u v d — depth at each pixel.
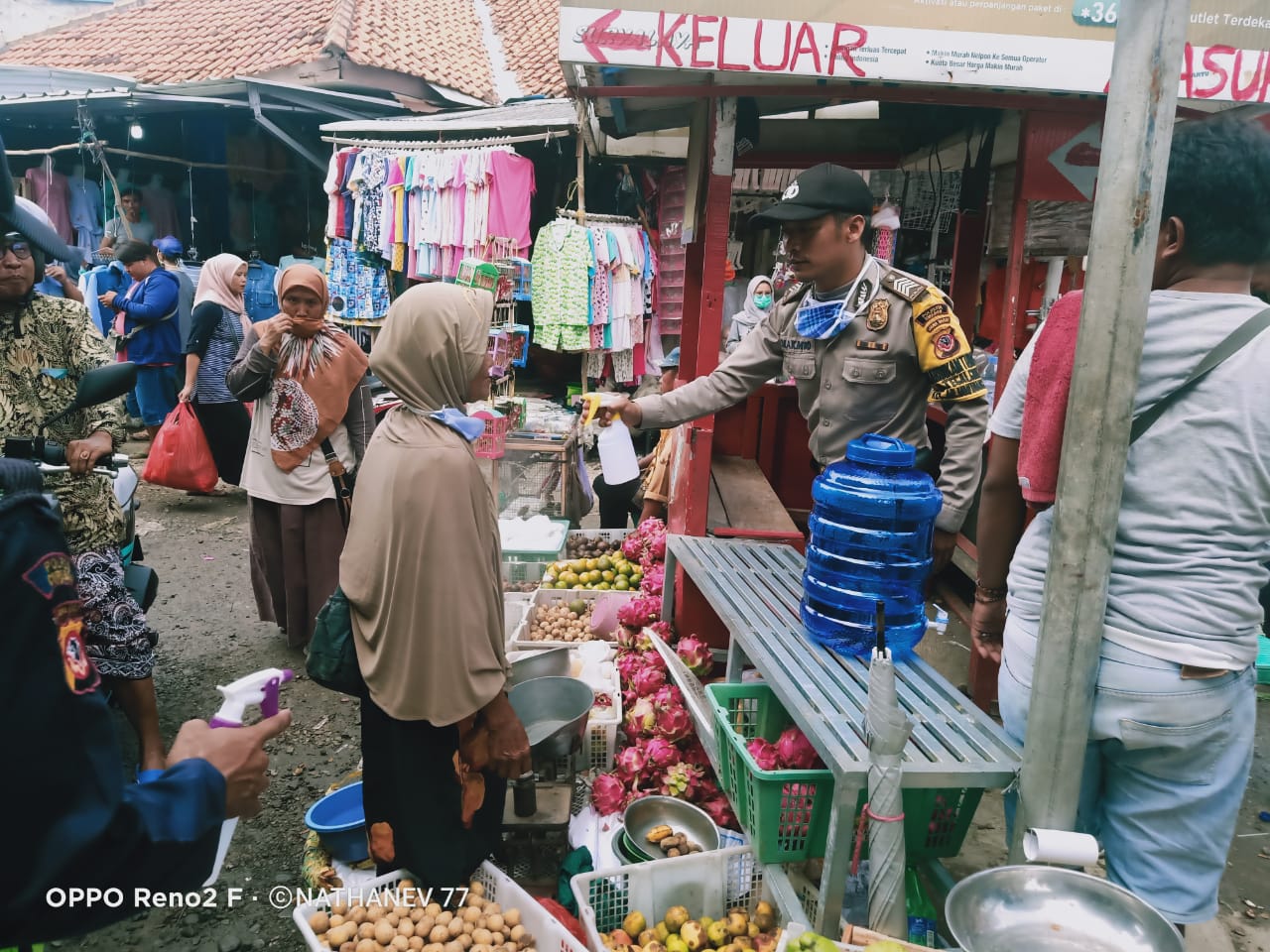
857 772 1.74
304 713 3.68
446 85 9.12
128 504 3.56
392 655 1.98
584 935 2.13
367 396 4.05
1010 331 3.34
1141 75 1.44
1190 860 1.70
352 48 8.82
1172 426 1.55
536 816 2.50
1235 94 2.66
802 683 2.07
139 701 2.88
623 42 2.65
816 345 2.60
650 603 3.63
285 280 3.71
